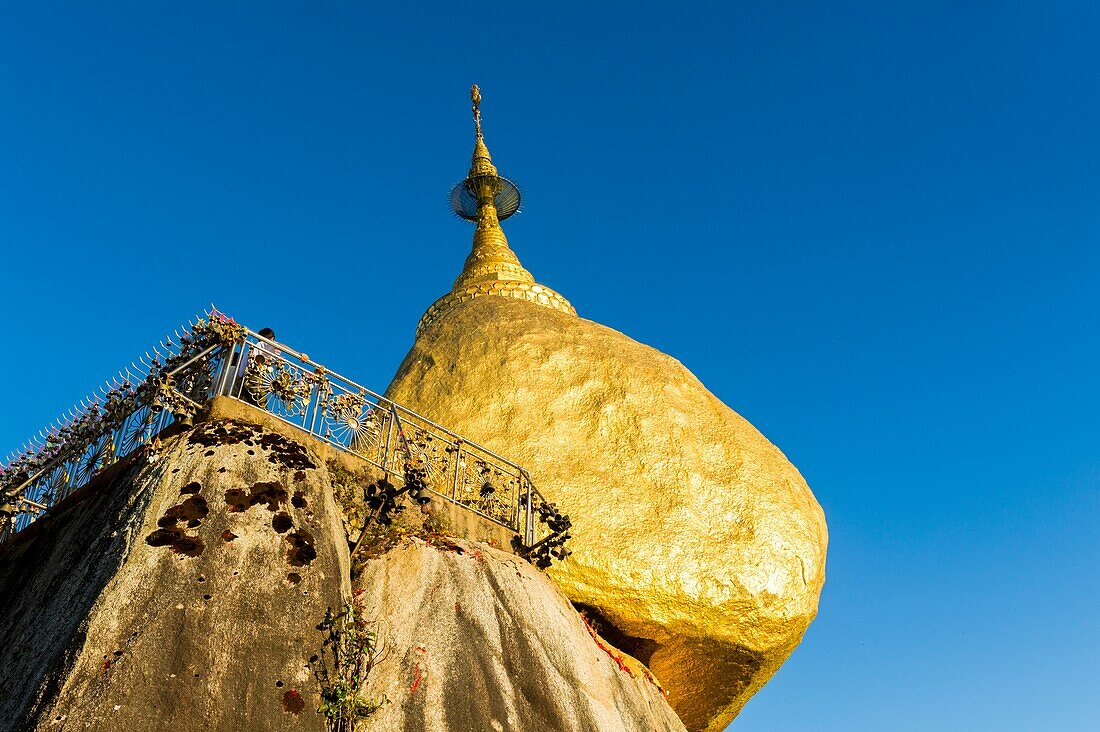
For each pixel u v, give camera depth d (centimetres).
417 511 1445
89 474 1406
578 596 1661
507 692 1196
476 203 3192
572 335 2123
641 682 1561
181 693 942
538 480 1805
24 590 1214
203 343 1407
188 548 1070
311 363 1456
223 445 1220
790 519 1814
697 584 1695
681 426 1927
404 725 1081
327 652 1072
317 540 1170
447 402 1991
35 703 905
